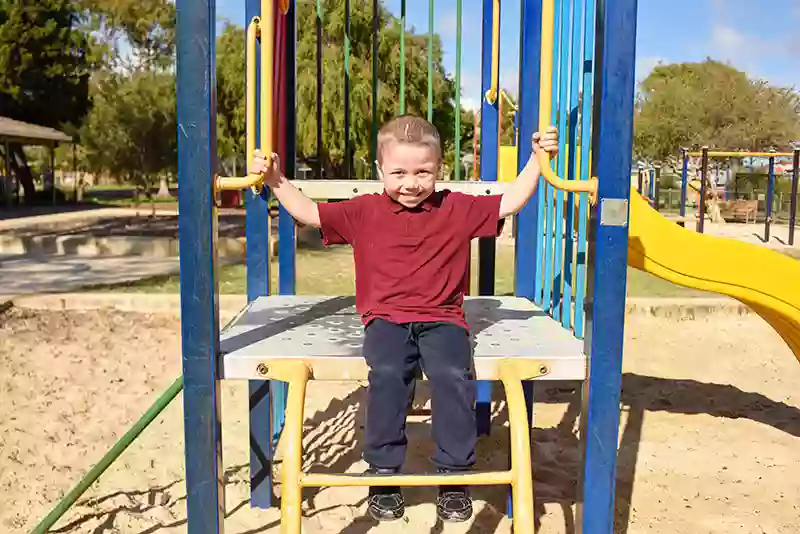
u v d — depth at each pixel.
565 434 4.41
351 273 11.33
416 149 2.29
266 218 3.27
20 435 4.17
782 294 3.92
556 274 3.03
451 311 2.34
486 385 4.19
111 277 10.60
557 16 3.18
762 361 6.24
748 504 3.47
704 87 47.12
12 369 5.53
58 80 32.22
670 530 3.19
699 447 4.26
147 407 4.72
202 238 2.09
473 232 2.41
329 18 22.61
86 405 4.74
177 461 3.85
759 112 44.94
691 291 9.98
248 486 3.55
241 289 9.33
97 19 34.03
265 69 2.18
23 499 3.36
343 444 4.16
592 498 2.24
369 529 3.09
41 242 14.43
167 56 37.16
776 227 22.88
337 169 23.58
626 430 4.56
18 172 30.97
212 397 2.14
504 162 4.88
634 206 4.05
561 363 2.24
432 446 4.11
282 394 3.87
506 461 3.88
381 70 23.50
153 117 37.72
